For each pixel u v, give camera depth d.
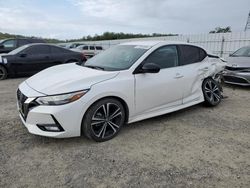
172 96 4.48
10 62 8.80
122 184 2.65
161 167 2.99
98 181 2.69
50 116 3.19
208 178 2.77
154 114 4.27
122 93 3.69
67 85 3.33
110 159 3.15
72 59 10.06
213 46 14.07
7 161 3.05
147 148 3.47
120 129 3.92
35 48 9.32
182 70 4.63
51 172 2.85
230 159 3.19
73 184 2.64
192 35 15.27
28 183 2.63
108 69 3.95
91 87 3.40
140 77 3.93
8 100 5.79
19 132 3.91
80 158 3.16
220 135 3.95
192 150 3.43
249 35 12.09
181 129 4.18
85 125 3.44
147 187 2.61
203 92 5.22
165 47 4.50
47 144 3.52
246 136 3.92
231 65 7.58
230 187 2.61
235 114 5.02
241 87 7.85
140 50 4.31
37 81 3.74
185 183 2.68
